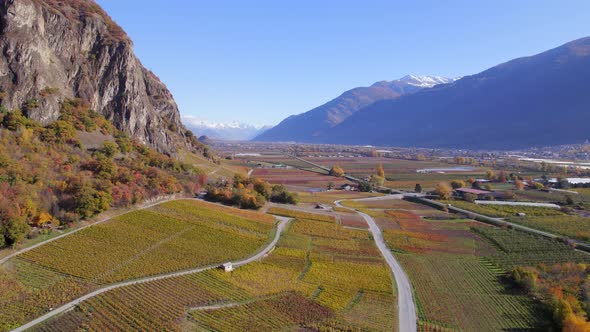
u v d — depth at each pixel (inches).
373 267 4375.0
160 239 4382.4
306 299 3457.2
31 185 4165.8
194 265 3900.1
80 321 2743.6
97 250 3853.3
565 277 4205.2
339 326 3058.6
